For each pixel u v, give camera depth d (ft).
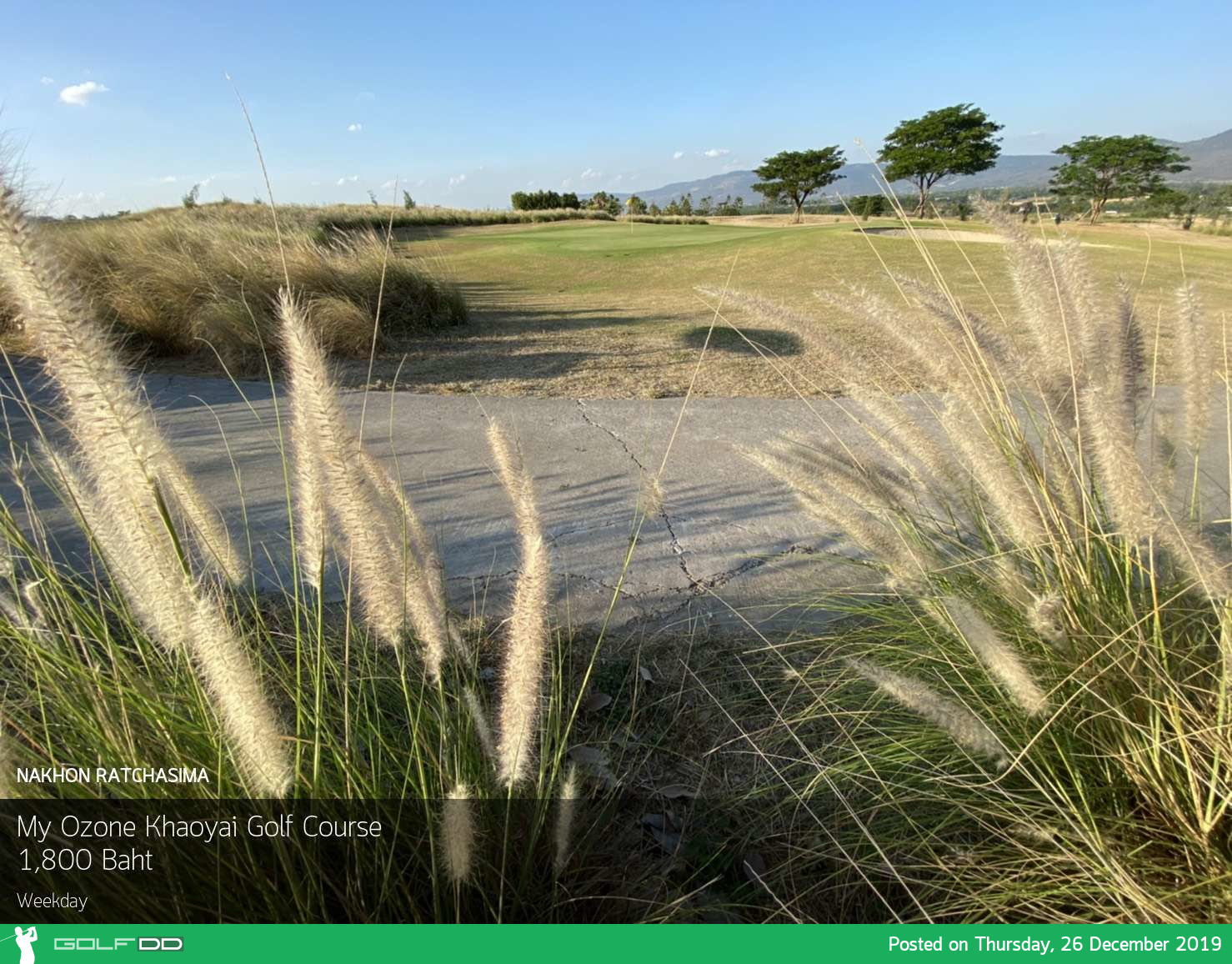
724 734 8.20
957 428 6.88
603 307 44.19
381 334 30.40
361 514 4.89
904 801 6.74
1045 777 6.26
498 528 13.51
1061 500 7.22
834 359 8.11
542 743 6.43
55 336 4.03
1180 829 5.97
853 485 7.75
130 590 4.92
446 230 124.98
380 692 7.64
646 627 10.25
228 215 40.88
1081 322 6.99
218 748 4.81
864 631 9.20
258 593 10.58
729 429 19.22
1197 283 7.20
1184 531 5.82
